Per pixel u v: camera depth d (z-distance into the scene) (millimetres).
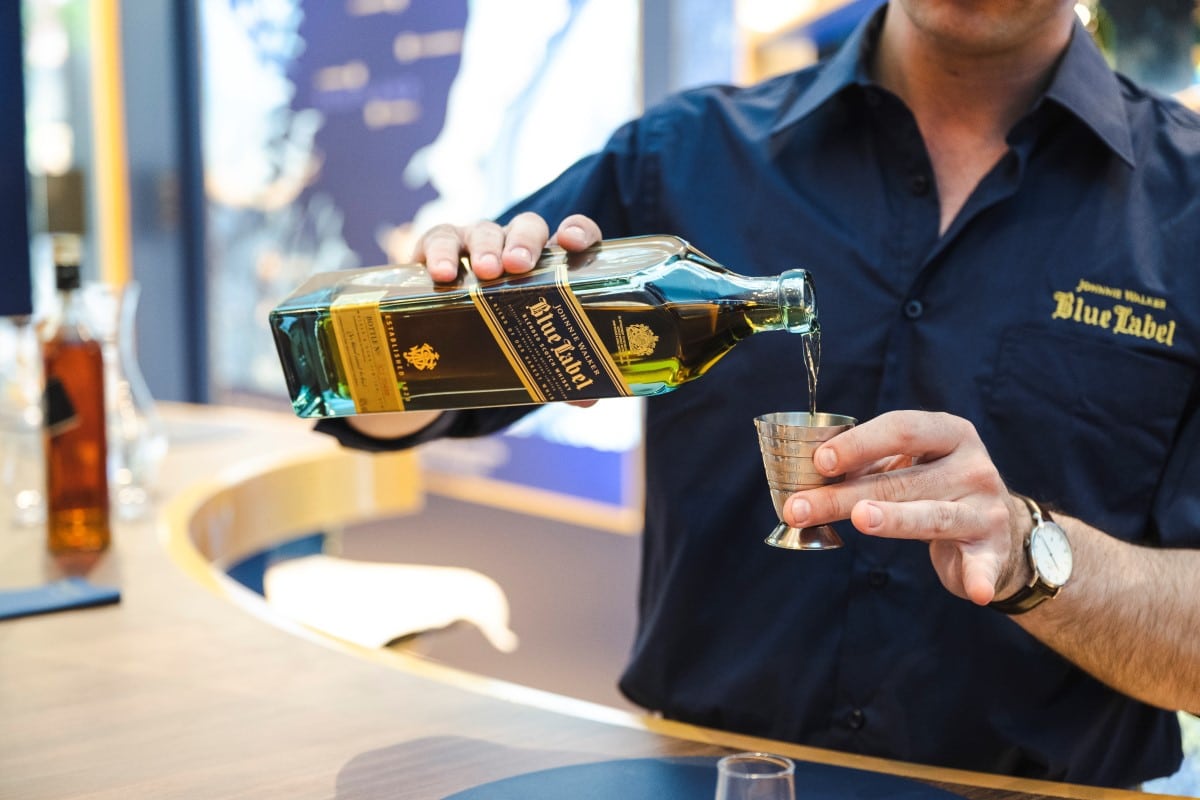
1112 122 1303
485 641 3822
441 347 1110
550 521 4758
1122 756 1312
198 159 6500
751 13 3846
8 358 2566
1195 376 1281
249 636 1334
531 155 4656
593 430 4508
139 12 6375
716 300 1070
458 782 977
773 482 979
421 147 5156
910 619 1310
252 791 960
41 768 1003
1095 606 1104
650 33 4141
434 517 5223
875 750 1334
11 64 1472
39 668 1232
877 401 1340
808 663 1343
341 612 2154
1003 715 1298
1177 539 1255
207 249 6539
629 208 1453
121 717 1110
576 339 1082
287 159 5926
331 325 1132
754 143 1419
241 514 2113
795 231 1375
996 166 1305
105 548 1677
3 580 1525
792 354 1344
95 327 1661
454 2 4883
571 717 1126
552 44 4500
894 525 915
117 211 6570
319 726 1093
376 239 5512
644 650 1434
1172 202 1292
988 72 1297
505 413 1422
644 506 1475
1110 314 1283
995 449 1307
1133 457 1288
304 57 5734
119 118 6473
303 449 2420
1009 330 1301
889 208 1352
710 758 1032
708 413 1373
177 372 6691
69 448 1641
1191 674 1141
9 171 1486
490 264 1074
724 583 1382
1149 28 2303
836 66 1391
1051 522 1061
